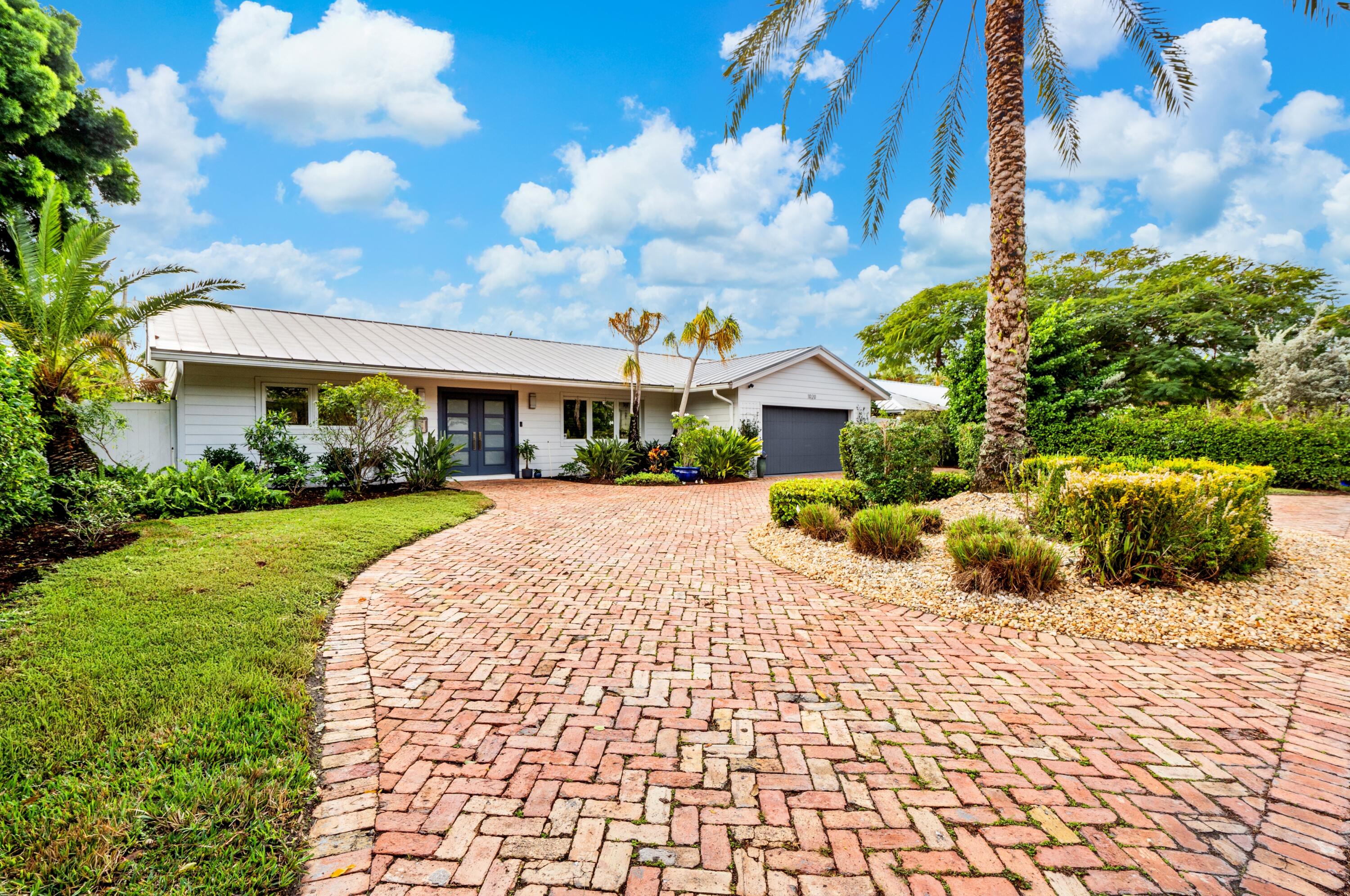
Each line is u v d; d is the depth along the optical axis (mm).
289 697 2691
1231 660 3369
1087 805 2053
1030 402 13656
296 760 2193
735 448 14445
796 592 4770
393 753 2355
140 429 10000
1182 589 4355
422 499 9359
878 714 2744
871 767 2297
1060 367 13734
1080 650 3549
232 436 10562
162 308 8156
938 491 8281
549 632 3799
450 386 13477
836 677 3158
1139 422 12578
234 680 2785
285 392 11164
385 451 10156
